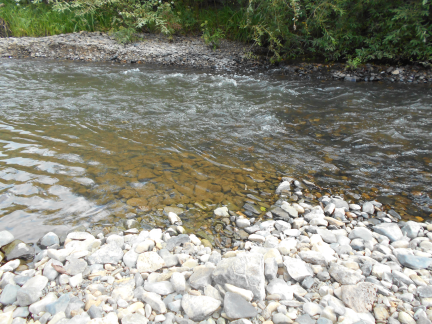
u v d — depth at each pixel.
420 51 7.02
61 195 2.70
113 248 2.14
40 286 1.83
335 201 2.82
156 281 1.91
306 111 4.99
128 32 8.65
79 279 1.91
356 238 2.41
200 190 2.93
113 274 1.98
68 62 7.72
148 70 7.24
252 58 8.20
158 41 9.10
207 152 3.64
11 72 6.52
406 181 3.20
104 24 9.59
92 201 2.66
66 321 1.60
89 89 5.63
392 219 2.68
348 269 2.01
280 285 1.88
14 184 2.78
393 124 4.50
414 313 1.71
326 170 3.38
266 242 2.29
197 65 7.86
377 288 1.86
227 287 1.79
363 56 7.34
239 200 2.83
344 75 7.08
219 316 1.69
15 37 8.99
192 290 1.83
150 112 4.71
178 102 5.19
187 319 1.64
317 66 7.62
